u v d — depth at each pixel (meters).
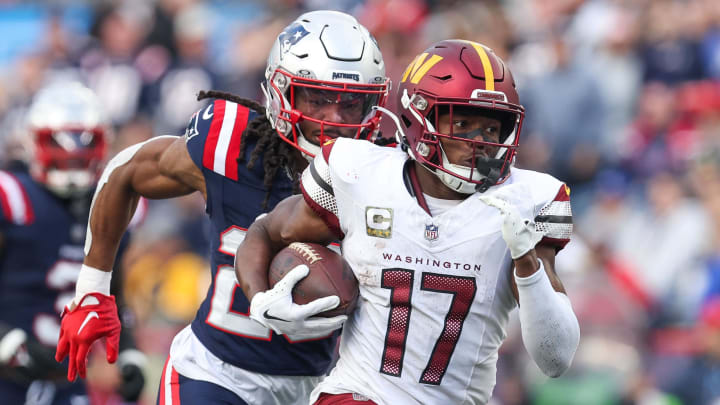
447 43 12.07
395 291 11.61
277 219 12.45
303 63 13.25
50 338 18.78
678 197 28.86
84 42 42.19
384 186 11.73
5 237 18.53
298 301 11.84
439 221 11.54
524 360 24.97
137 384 19.25
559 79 32.88
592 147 32.38
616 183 31.86
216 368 13.82
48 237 18.73
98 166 19.36
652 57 33.31
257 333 13.62
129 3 41.50
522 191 11.45
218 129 13.58
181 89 37.38
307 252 12.02
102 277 15.06
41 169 18.75
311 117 13.39
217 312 13.83
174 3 39.31
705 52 33.09
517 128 11.72
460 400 11.93
